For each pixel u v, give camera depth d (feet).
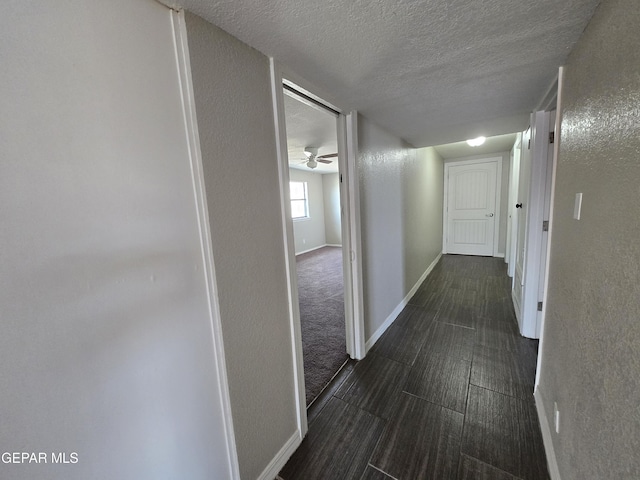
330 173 25.13
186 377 2.93
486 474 3.97
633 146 2.07
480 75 4.72
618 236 2.28
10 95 1.76
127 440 2.48
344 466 4.25
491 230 17.30
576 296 3.33
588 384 2.82
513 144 13.23
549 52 4.01
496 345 7.39
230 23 3.05
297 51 3.75
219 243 3.19
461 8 2.97
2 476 1.86
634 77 2.09
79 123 2.07
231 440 3.47
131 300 2.44
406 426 4.90
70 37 2.01
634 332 1.98
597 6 2.96
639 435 1.87
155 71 2.53
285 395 4.38
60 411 2.07
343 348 7.73
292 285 4.41
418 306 10.34
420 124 7.85
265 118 3.81
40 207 1.91
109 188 2.26
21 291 1.85
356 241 6.60
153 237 2.57
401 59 4.08
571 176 3.78
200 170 2.93
